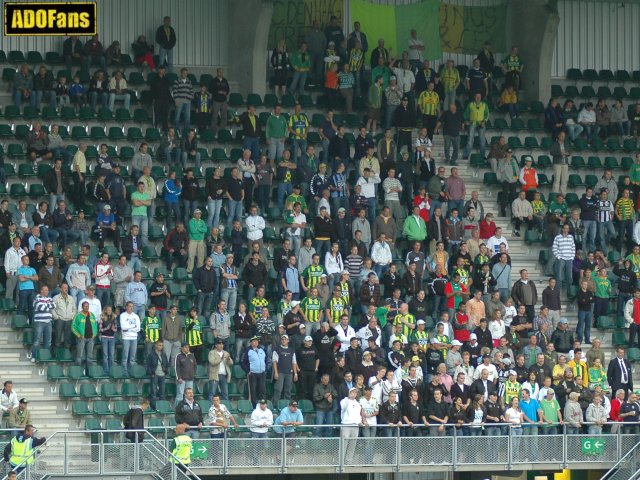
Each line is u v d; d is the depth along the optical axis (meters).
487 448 126.06
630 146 176.38
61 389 127.50
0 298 137.00
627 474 128.25
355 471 123.50
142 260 145.12
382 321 136.25
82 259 134.00
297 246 146.25
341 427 123.25
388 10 182.12
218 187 147.25
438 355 132.12
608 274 156.88
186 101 161.00
